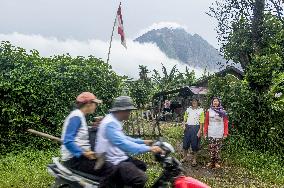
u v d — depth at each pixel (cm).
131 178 530
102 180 536
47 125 1323
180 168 540
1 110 1275
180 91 3238
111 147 547
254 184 1138
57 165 558
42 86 1307
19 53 1326
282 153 1575
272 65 1811
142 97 2839
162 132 2097
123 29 1964
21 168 1084
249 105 1617
